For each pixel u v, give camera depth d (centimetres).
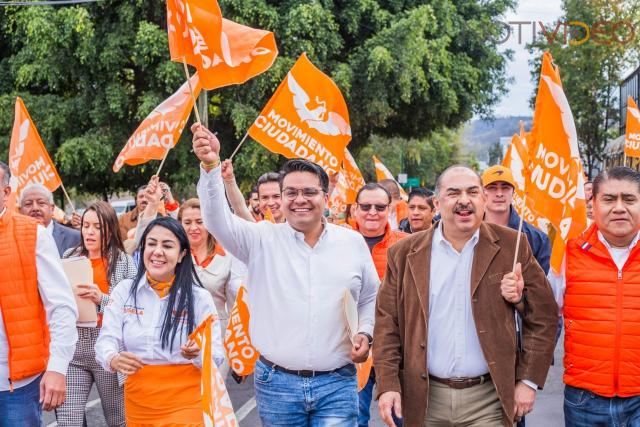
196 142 431
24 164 808
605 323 446
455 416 423
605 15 3053
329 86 756
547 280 430
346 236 461
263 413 452
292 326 441
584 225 491
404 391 426
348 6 1903
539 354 423
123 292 468
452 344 421
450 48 2208
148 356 453
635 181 441
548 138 490
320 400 441
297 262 447
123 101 1789
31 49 1777
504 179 623
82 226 616
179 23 485
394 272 438
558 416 740
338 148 761
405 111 2175
